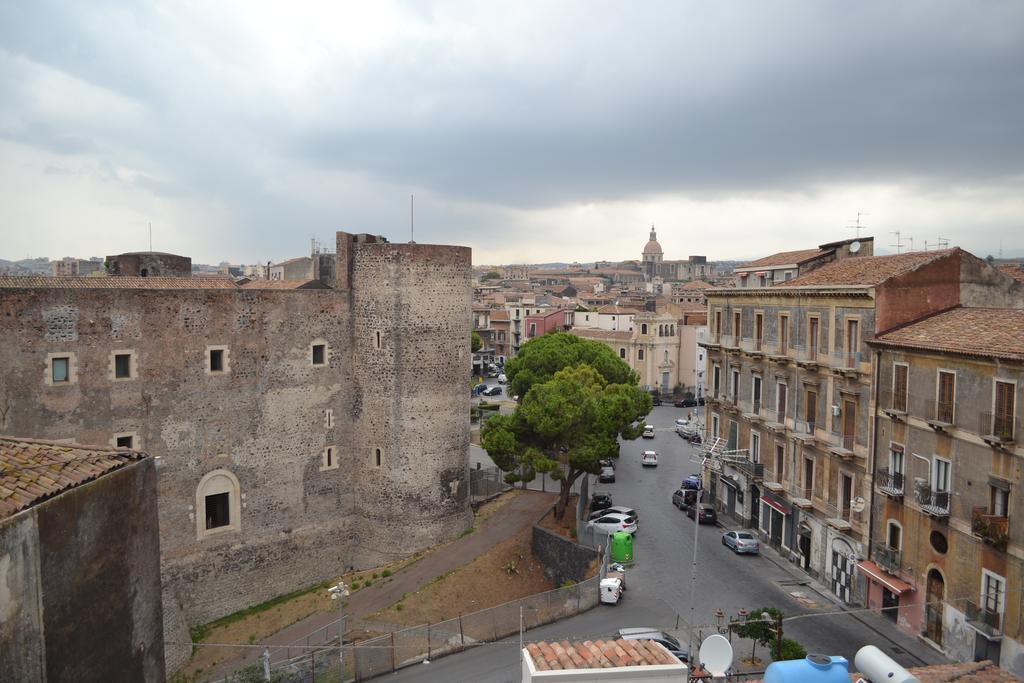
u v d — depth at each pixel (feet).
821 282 159.22
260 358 164.45
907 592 126.72
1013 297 145.59
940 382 120.16
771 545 176.76
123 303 144.97
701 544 179.22
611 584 143.74
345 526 180.14
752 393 186.60
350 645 131.03
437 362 177.17
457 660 127.44
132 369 146.41
